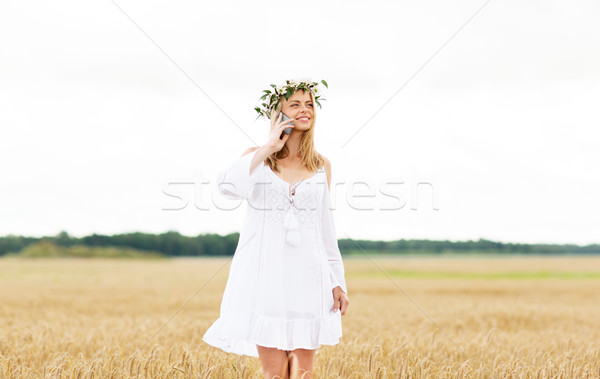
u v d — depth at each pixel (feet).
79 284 109.50
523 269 209.67
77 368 17.19
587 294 87.81
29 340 27.12
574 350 25.21
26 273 162.30
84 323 37.47
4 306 54.34
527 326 41.37
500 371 19.36
